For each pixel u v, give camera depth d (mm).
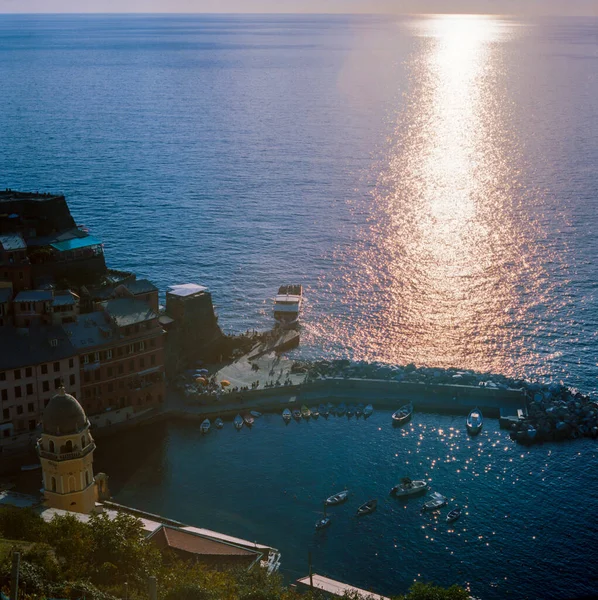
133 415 176375
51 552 104688
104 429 171000
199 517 145250
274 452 166125
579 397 182750
